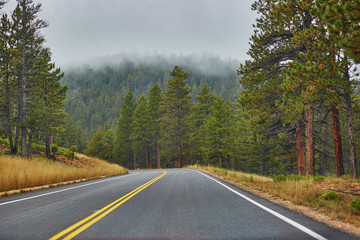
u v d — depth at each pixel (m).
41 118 22.69
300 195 7.36
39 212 5.47
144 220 4.63
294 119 19.00
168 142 50.97
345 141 22.31
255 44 18.25
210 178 15.55
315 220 4.58
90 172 19.08
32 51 25.05
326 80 11.55
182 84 54.22
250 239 3.46
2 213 5.44
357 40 6.42
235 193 8.49
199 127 56.03
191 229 4.00
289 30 16.42
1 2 16.98
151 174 20.92
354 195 7.82
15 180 11.05
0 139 26.36
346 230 3.91
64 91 30.88
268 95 17.94
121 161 62.75
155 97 58.78
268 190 8.84
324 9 8.03
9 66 25.22
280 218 4.73
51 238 3.59
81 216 5.00
